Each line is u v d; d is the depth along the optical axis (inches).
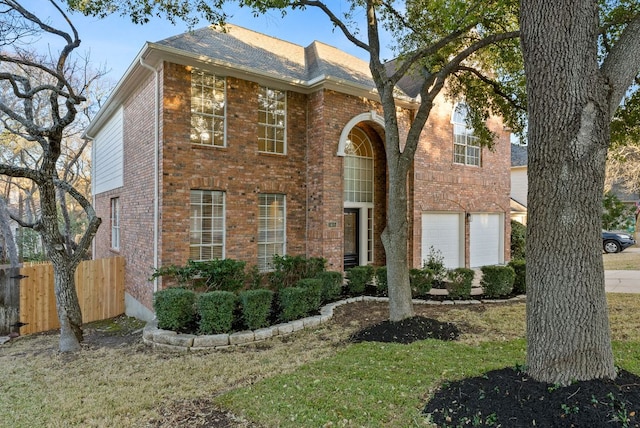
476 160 613.9
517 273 404.8
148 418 159.3
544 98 152.6
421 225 529.3
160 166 350.9
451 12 270.4
